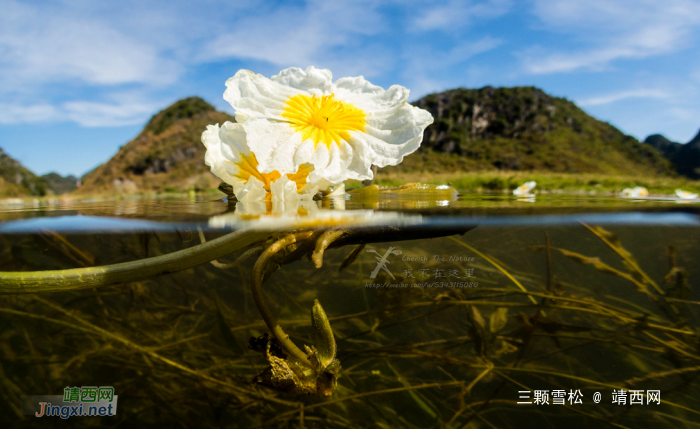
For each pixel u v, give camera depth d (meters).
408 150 1.01
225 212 1.51
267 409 2.88
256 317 3.84
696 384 2.47
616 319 2.53
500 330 2.51
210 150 0.98
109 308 3.75
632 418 2.54
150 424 2.95
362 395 2.57
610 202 2.26
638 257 4.57
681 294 2.46
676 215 2.00
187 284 4.20
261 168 0.92
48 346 3.54
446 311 3.29
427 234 1.30
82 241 2.67
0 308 3.01
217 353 3.17
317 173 0.96
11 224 1.63
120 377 3.34
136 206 2.11
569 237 3.79
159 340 3.38
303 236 1.02
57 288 0.85
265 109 1.02
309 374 0.96
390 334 3.50
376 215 1.12
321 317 0.98
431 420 2.76
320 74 1.09
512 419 2.77
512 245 4.24
